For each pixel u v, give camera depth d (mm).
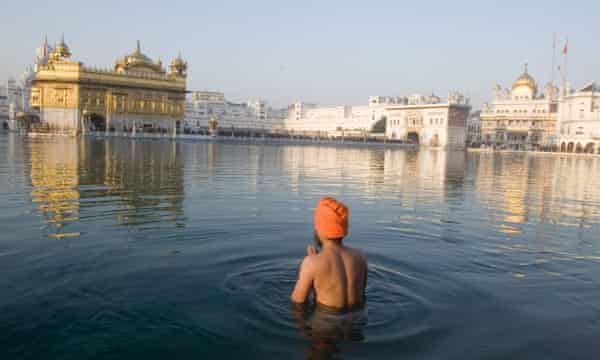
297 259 4574
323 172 17719
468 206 9305
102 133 61500
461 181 15797
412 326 3059
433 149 76375
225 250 4879
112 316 3096
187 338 2809
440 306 3436
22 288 3580
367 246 5367
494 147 80188
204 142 61906
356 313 3246
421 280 4055
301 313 3217
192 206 7910
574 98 72875
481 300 3594
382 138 91562
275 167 19391
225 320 3076
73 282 3734
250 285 3766
